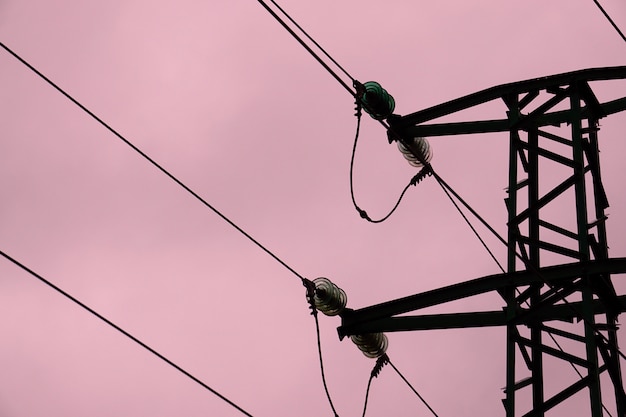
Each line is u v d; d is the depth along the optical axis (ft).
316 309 79.00
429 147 88.33
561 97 86.07
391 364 83.76
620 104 86.74
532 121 86.43
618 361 78.23
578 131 83.76
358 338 82.28
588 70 85.56
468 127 87.86
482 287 79.97
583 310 76.13
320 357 77.61
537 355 78.79
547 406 75.15
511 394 76.54
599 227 84.53
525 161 86.53
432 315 81.41
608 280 78.23
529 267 78.33
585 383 74.38
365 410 82.28
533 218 82.17
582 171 82.12
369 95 84.99
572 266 77.25
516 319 78.79
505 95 87.97
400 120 88.74
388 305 82.02
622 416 76.84
